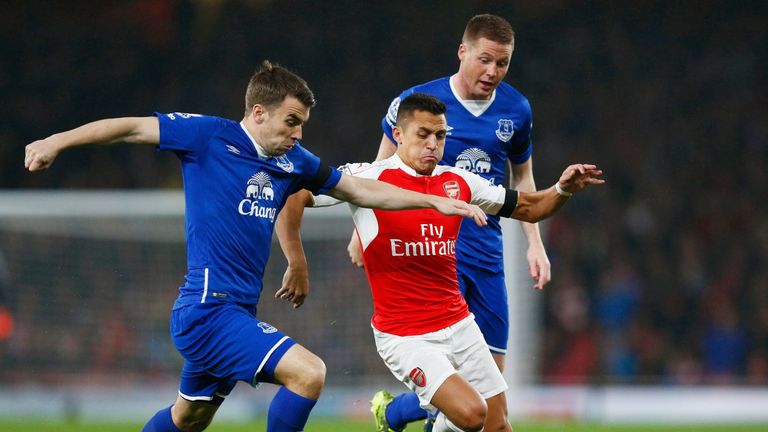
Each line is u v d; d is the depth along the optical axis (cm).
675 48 8219
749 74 8075
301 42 8344
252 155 1931
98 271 4812
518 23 8344
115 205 4756
